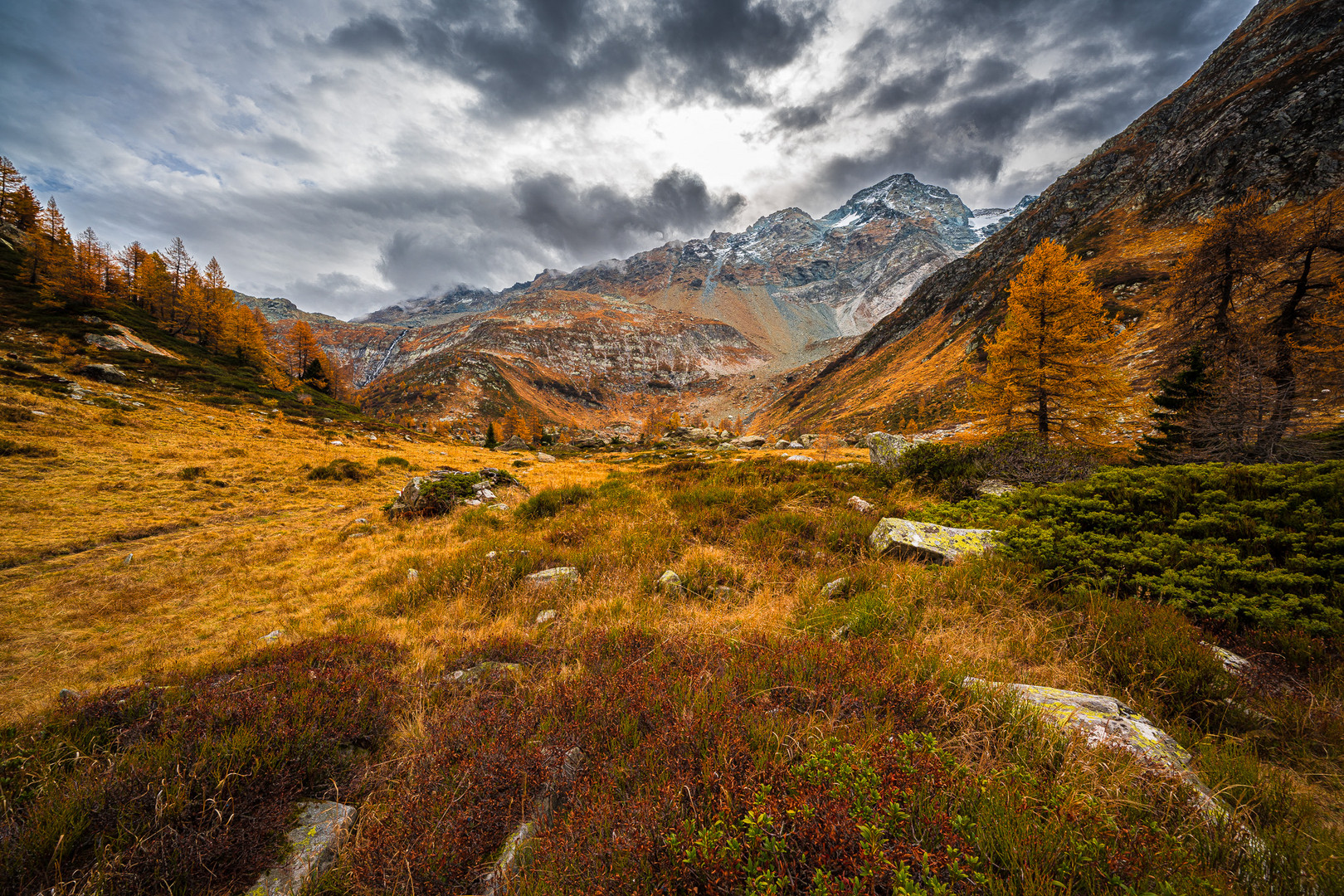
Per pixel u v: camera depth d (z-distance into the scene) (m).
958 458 12.51
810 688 3.48
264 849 2.68
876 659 3.98
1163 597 4.97
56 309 51.09
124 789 2.86
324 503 20.31
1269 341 16.77
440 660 5.33
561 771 2.90
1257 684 3.62
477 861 2.48
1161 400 16.52
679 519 10.50
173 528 15.49
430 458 37.25
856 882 1.73
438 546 11.84
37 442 21.39
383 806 2.93
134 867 2.40
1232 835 2.21
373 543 13.09
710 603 6.57
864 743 2.69
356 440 41.44
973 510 8.75
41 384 30.59
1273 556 5.08
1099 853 1.93
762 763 2.49
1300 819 2.44
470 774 2.92
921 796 2.20
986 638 4.65
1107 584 5.37
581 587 7.47
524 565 8.71
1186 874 1.95
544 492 14.22
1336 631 3.93
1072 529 6.47
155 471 21.20
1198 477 6.65
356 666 4.95
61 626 8.55
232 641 7.53
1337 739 3.07
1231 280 18.00
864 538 8.30
